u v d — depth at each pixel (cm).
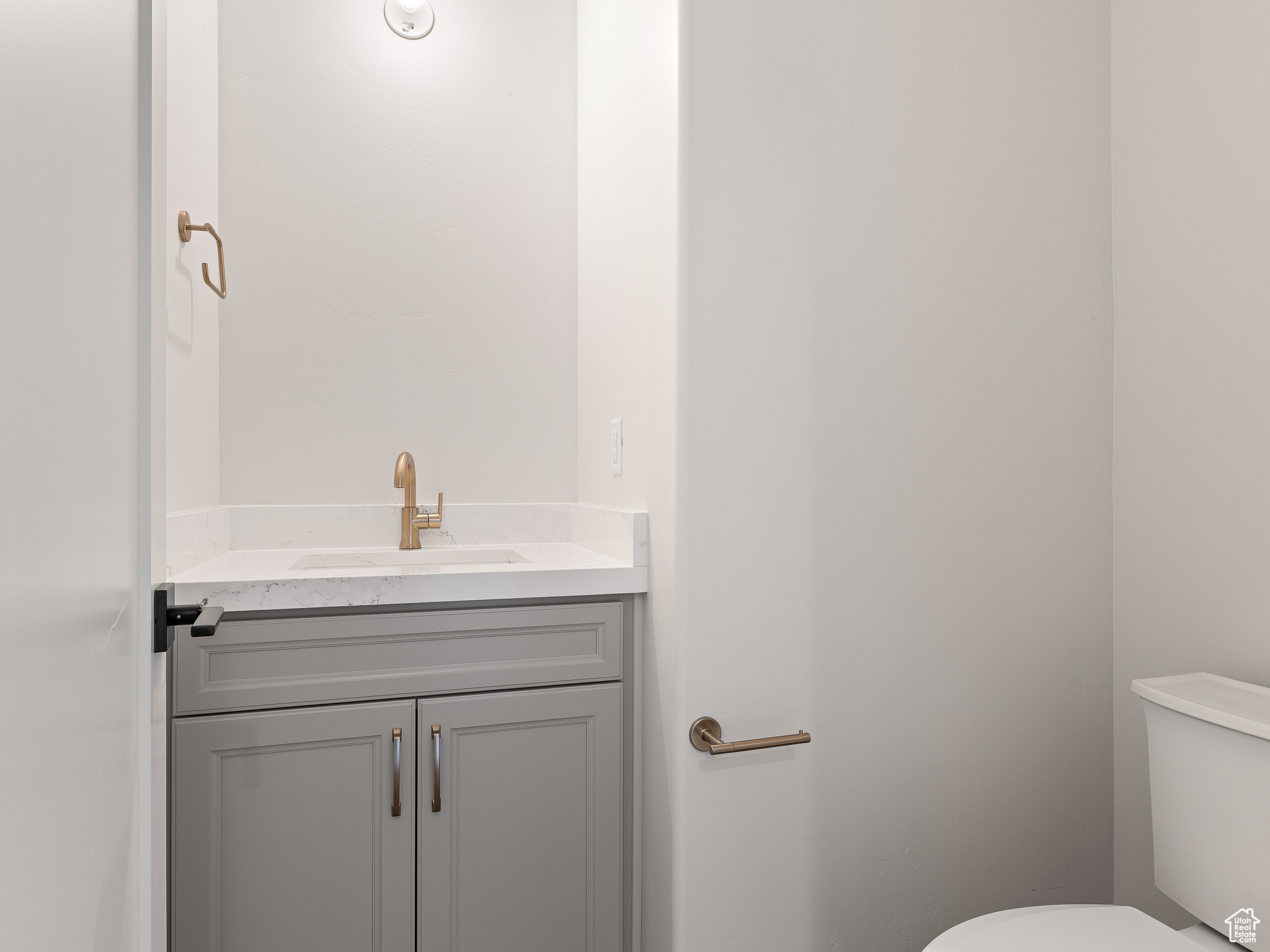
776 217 121
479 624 127
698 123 117
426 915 124
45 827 33
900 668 129
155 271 62
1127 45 140
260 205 167
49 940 34
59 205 35
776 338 121
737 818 119
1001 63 136
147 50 58
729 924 119
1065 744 139
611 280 156
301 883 118
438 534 177
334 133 172
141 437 58
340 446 172
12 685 28
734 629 119
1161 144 133
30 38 30
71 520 37
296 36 170
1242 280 118
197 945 114
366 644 122
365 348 174
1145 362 136
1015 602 136
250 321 166
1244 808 94
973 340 134
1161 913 130
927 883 130
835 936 125
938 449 131
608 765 134
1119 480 141
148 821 61
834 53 125
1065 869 138
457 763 126
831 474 125
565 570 129
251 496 166
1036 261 138
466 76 181
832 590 125
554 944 131
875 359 127
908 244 129
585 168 179
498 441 183
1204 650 124
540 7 186
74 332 38
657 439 127
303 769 119
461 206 180
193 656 114
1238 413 119
